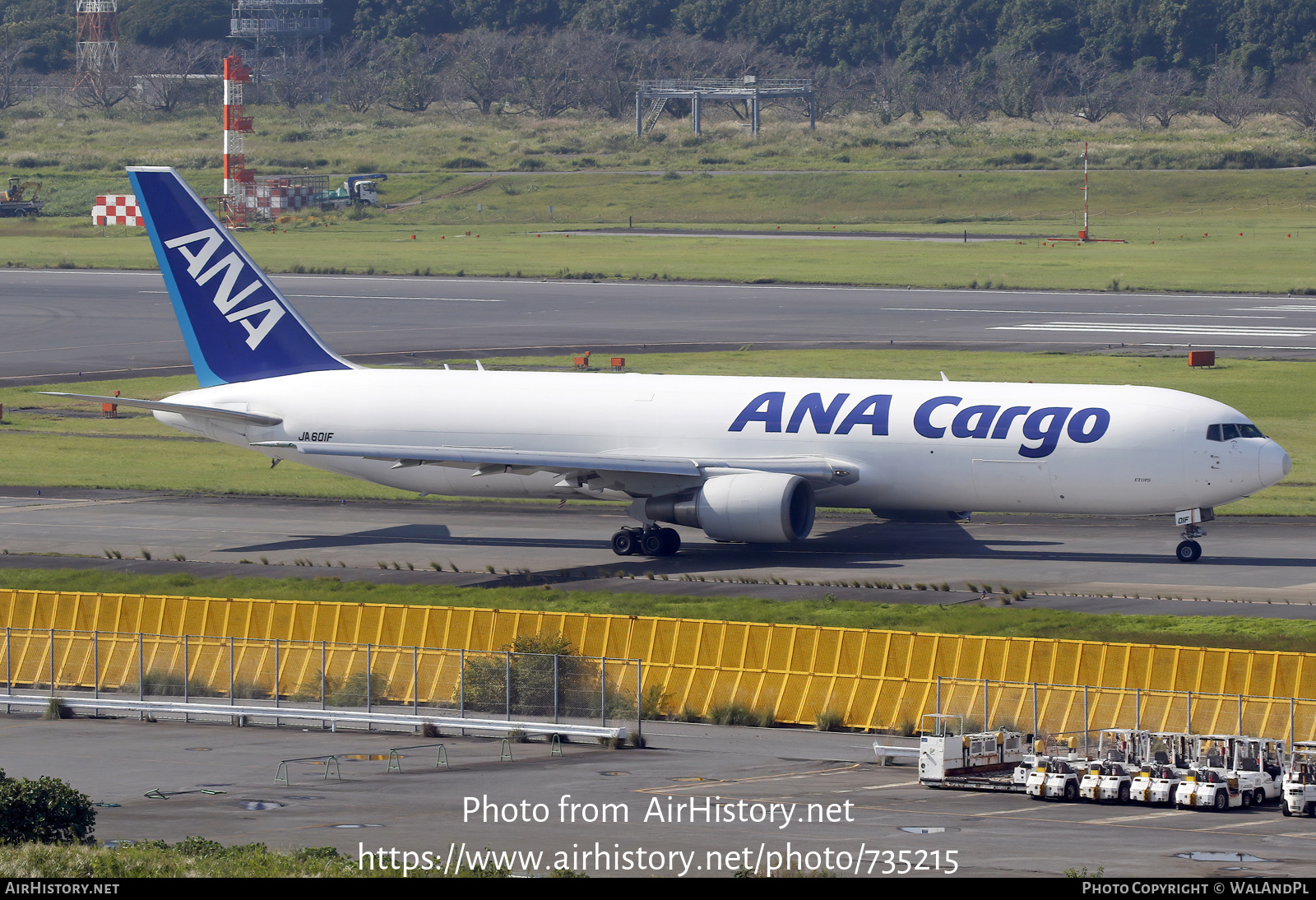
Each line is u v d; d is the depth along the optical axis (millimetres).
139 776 146375
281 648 191000
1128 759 145375
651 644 184625
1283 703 157250
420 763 153250
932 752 142250
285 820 125938
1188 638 189500
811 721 174500
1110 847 117938
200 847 106688
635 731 168250
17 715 182250
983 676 171875
